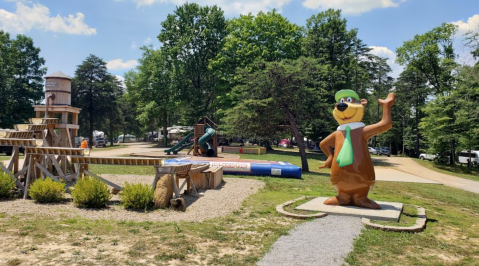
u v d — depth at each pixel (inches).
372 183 355.3
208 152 1010.1
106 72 2150.6
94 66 2101.4
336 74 1311.5
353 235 263.7
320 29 1530.5
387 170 1111.6
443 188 722.2
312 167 1012.5
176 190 353.1
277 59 1392.7
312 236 256.8
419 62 1489.9
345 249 229.3
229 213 331.0
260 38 1456.7
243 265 195.0
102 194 327.9
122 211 316.2
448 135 1316.4
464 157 1658.5
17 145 371.6
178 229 261.7
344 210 338.0
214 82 1611.7
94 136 2204.7
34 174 375.9
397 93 2112.5
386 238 262.4
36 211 299.7
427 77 1563.7
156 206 334.3
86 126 2279.8
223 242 236.7
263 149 1387.8
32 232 237.5
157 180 351.6
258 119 885.2
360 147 356.5
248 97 914.1
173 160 709.9
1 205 315.0
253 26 1457.9
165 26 1715.1
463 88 1270.9
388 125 351.6
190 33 1653.5
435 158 1480.1
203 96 1742.1
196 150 1008.9
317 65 897.5
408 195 561.6
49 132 452.4
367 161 353.7
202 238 243.3
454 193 658.2
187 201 378.9
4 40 1578.5
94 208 321.7
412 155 2327.8
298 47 1450.5
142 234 247.0
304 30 1612.9
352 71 1489.9
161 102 1736.0
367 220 309.0
